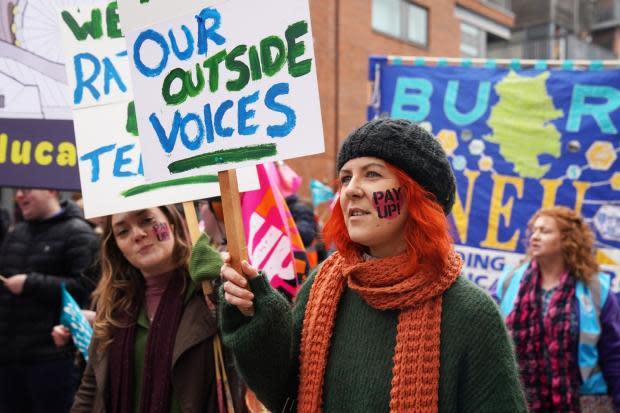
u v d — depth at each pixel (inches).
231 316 56.4
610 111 137.3
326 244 60.4
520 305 111.8
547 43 945.5
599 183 137.8
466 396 51.5
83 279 135.0
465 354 51.8
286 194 143.7
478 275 144.4
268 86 57.9
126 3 63.9
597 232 137.6
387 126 54.5
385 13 598.2
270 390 58.1
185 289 80.7
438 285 52.9
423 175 53.6
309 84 56.4
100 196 82.4
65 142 110.7
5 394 133.0
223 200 57.6
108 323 82.0
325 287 59.7
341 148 57.9
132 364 79.5
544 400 106.3
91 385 84.5
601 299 106.9
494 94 144.2
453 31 682.8
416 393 50.6
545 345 107.4
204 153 59.9
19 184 111.2
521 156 142.3
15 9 111.3
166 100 62.4
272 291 56.1
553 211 113.7
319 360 56.7
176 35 62.1
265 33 58.2
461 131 145.9
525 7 971.3
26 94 111.7
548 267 113.5
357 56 561.3
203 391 75.5
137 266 81.8
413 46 626.5
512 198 142.7
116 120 85.0
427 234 52.4
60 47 111.0
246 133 58.3
